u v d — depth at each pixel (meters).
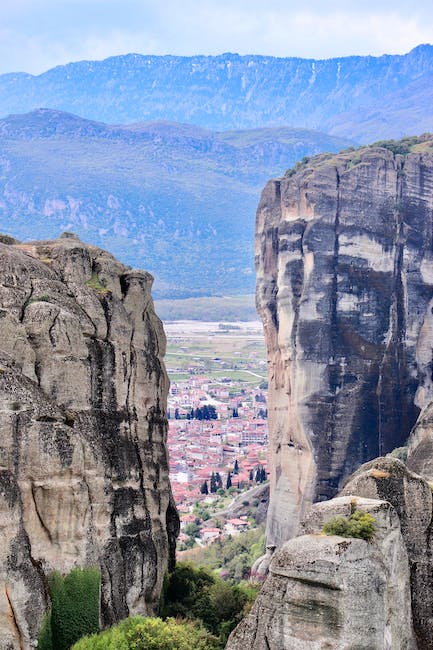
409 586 75.62
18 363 87.00
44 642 81.31
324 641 68.62
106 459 91.50
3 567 79.50
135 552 93.19
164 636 85.44
